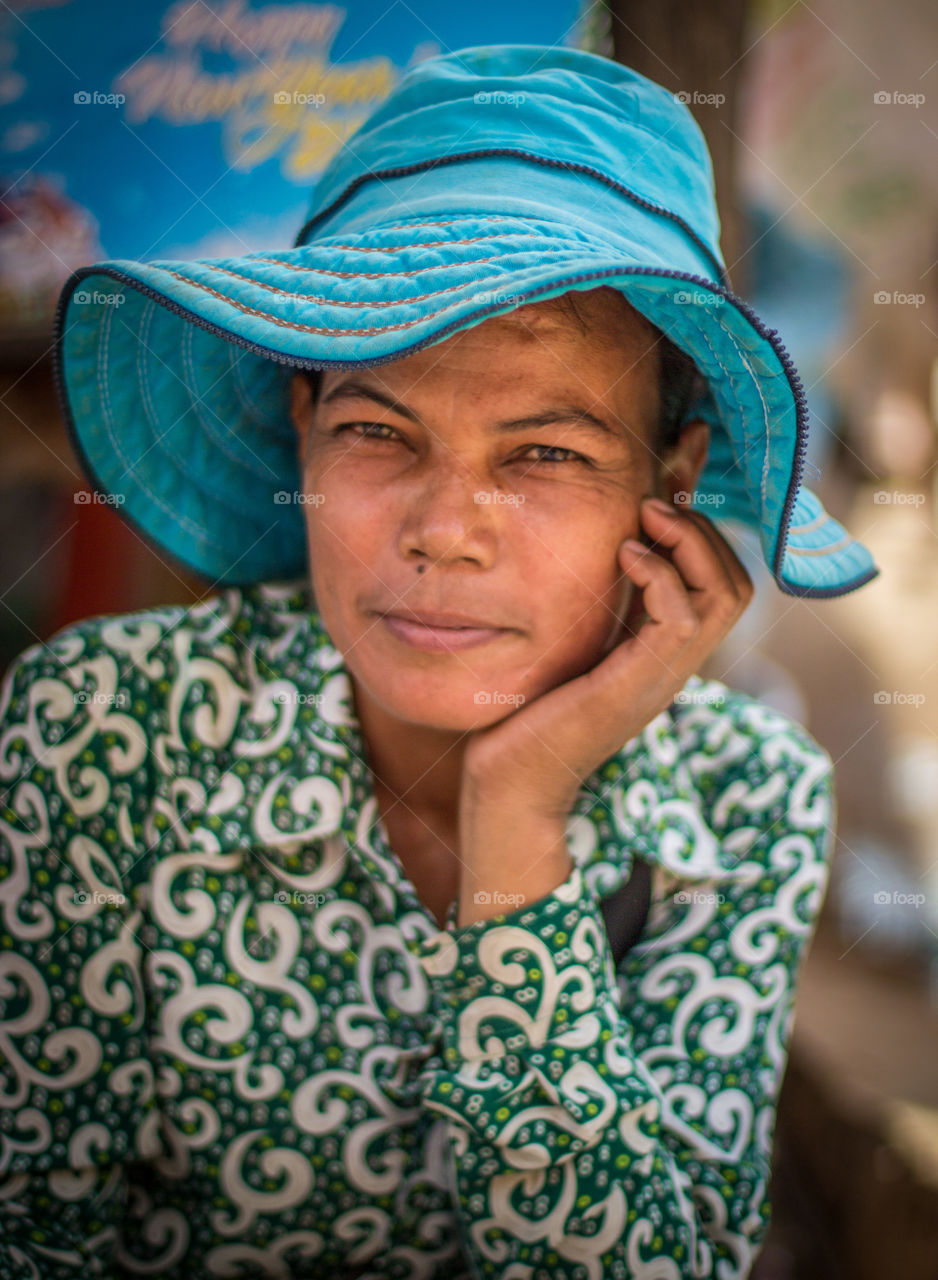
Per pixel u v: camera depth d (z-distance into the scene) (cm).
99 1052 123
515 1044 118
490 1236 117
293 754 126
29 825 126
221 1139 123
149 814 128
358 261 104
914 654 521
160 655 133
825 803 145
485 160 113
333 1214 124
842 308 496
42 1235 120
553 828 119
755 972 135
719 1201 126
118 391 127
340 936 126
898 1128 229
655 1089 122
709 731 152
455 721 115
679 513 122
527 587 112
